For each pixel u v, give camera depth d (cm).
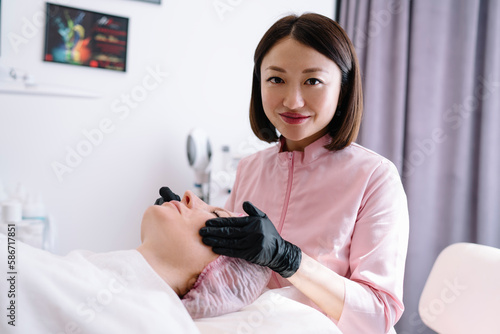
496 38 186
